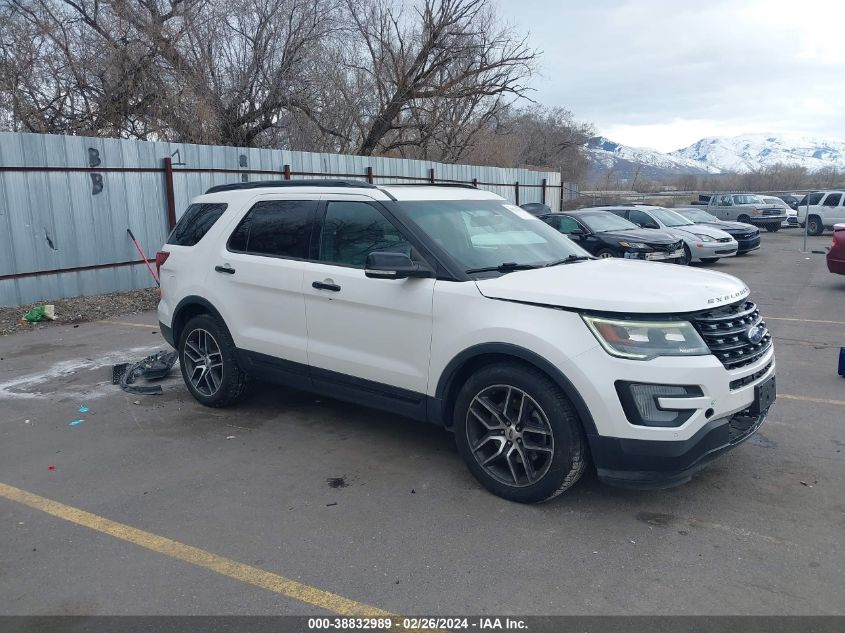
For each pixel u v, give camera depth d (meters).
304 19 19.55
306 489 4.37
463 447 4.32
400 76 22.42
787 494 4.20
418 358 4.46
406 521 3.93
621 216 17.44
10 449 5.09
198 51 18.28
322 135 21.88
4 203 9.66
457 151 27.08
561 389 3.86
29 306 10.02
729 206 29.41
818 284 13.38
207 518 3.99
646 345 3.66
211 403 5.92
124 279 11.43
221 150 12.85
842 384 6.49
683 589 3.23
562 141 51.59
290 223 5.31
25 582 3.36
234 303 5.59
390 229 4.70
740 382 3.93
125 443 5.20
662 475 3.70
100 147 10.87
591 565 3.45
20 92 15.34
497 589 3.25
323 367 5.02
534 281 4.14
